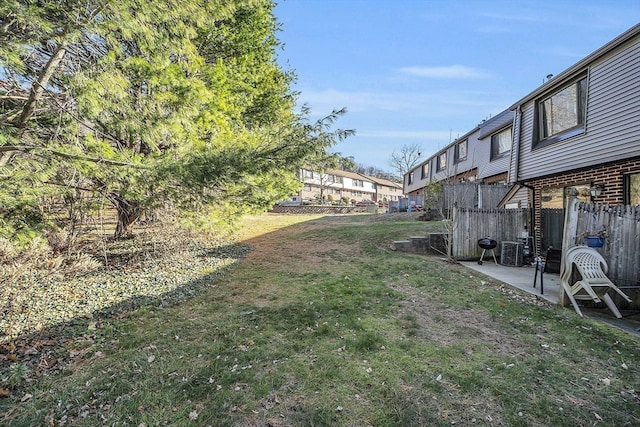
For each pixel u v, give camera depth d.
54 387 2.99
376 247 9.71
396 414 2.57
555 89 7.61
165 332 4.13
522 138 8.79
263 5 9.04
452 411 2.61
